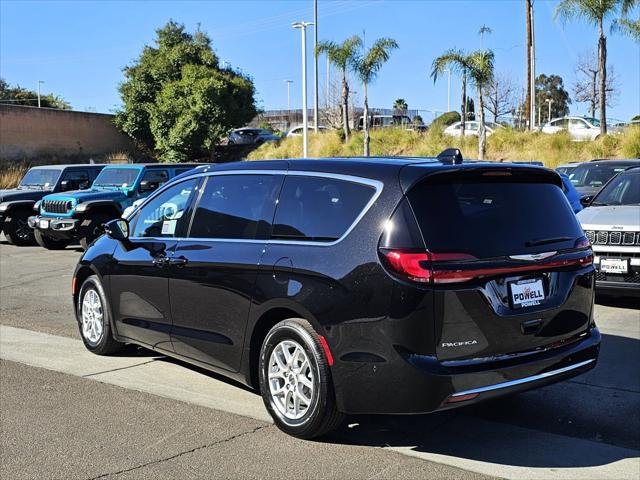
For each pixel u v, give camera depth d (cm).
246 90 3600
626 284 780
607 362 613
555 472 395
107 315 627
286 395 446
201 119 3312
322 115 4212
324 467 400
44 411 496
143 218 601
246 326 470
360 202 423
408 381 387
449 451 427
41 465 404
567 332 441
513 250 414
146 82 3675
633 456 419
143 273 570
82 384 561
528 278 420
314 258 428
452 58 2198
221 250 494
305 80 2862
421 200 404
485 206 421
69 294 997
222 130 3338
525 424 474
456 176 417
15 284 1090
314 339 423
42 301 941
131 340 603
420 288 385
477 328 397
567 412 496
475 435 454
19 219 1659
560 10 2292
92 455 418
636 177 924
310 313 421
